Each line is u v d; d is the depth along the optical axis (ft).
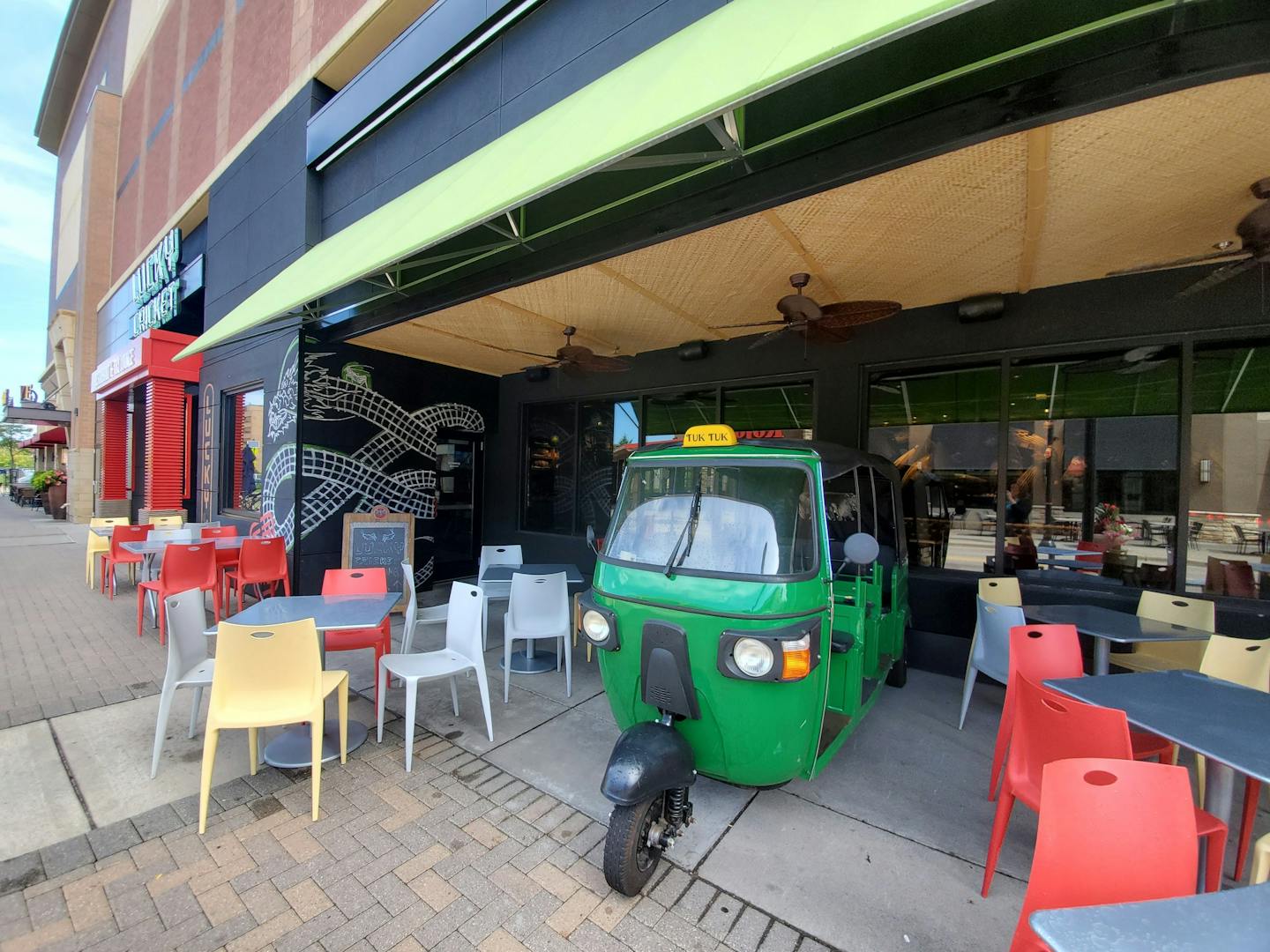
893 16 6.47
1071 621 12.51
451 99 19.56
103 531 29.12
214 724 9.39
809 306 13.20
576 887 8.11
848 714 10.50
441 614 16.33
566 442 26.94
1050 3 7.75
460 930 7.31
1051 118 7.82
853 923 7.50
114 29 66.18
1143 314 14.23
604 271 14.23
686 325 19.47
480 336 21.43
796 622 8.40
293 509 22.21
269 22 28.12
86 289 62.85
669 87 9.48
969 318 16.07
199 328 44.57
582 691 15.39
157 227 45.42
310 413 22.40
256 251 27.66
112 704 14.11
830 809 10.11
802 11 8.38
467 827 9.42
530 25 17.24
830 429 18.72
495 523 29.58
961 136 8.48
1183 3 6.70
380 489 24.77
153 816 9.59
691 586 8.89
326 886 8.04
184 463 39.19
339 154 23.34
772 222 11.46
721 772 8.96
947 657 16.80
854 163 9.43
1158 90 7.16
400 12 21.62
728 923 7.49
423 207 15.80
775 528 9.14
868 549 8.98
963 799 10.48
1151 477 14.55
